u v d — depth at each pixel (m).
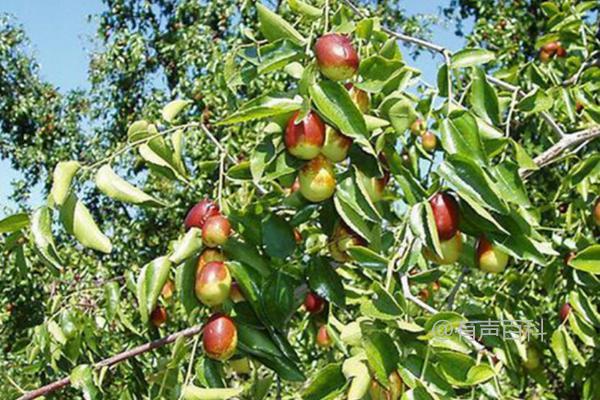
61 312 0.80
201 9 2.48
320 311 0.71
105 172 0.60
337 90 0.56
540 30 2.13
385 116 0.60
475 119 0.57
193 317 0.67
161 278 0.62
